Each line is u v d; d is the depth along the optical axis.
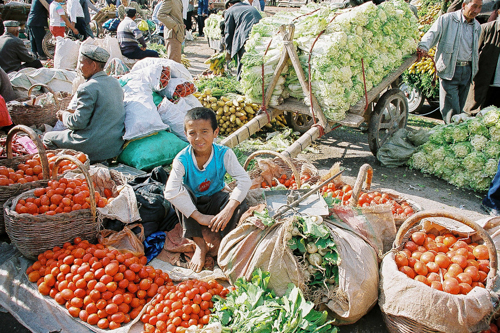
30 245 2.61
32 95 5.49
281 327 2.20
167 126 4.39
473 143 4.52
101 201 2.90
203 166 2.82
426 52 5.37
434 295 2.06
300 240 2.45
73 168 3.23
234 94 6.16
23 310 2.40
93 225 2.79
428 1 9.52
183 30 7.73
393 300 2.21
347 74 4.17
